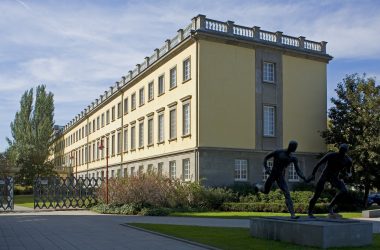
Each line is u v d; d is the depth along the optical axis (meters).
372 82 36.88
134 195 30.69
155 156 44.94
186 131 38.78
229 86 37.50
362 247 12.83
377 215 26.42
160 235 16.72
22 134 75.81
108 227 20.09
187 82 38.38
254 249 12.66
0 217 26.81
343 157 15.09
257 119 38.56
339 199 15.34
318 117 41.91
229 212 30.44
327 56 42.69
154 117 46.50
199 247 13.55
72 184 36.19
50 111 77.94
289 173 39.34
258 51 39.22
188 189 32.97
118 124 60.34
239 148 37.28
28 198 61.50
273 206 29.69
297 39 41.53
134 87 53.94
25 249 13.55
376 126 35.22
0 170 69.31
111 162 62.97
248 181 37.41
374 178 34.34
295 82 41.00
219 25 37.62
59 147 104.25
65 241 15.32
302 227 13.36
